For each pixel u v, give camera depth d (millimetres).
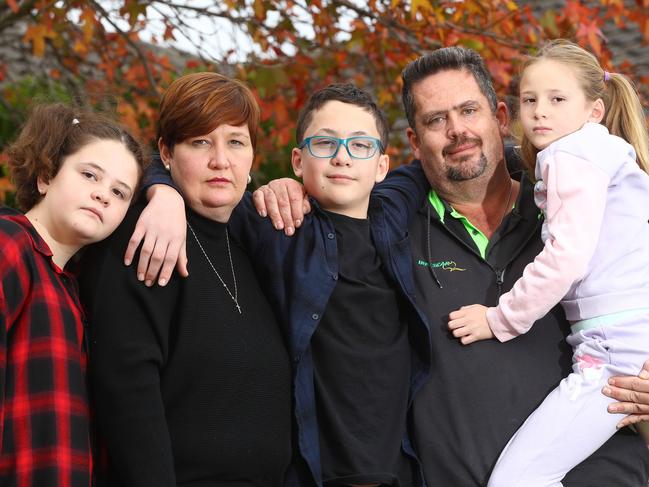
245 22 5129
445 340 2910
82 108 2611
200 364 2428
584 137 2881
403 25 4977
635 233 2850
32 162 2396
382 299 2795
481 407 2842
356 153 2826
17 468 2139
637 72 6703
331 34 5215
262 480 2506
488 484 2764
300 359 2631
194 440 2395
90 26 4812
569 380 2816
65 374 2236
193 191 2572
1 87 7004
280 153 6109
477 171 3072
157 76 5895
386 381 2723
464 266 3037
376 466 2631
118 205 2428
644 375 2750
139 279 2393
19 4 5230
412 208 3115
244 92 2617
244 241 2795
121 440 2283
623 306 2809
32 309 2229
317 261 2730
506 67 4922
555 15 4945
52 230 2391
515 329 2836
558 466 2754
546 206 2893
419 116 3131
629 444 2934
